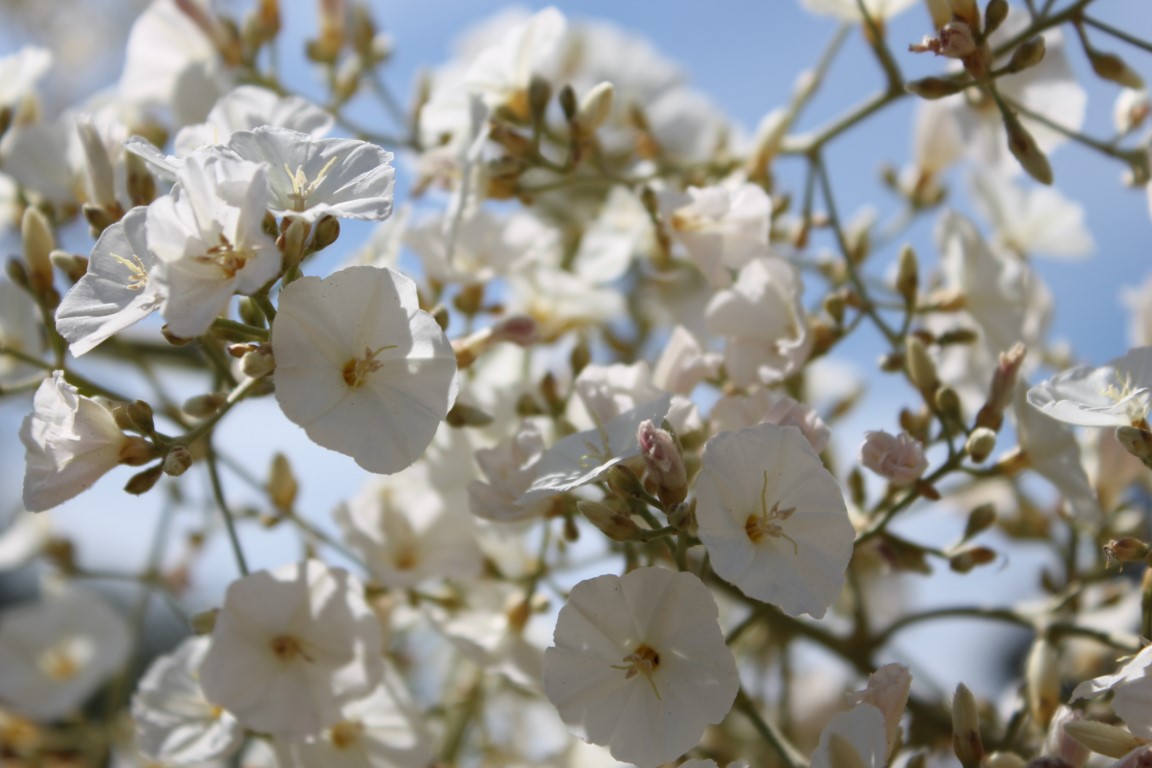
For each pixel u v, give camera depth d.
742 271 0.26
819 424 0.22
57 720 0.34
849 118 0.29
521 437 0.24
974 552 0.25
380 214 0.20
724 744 0.31
